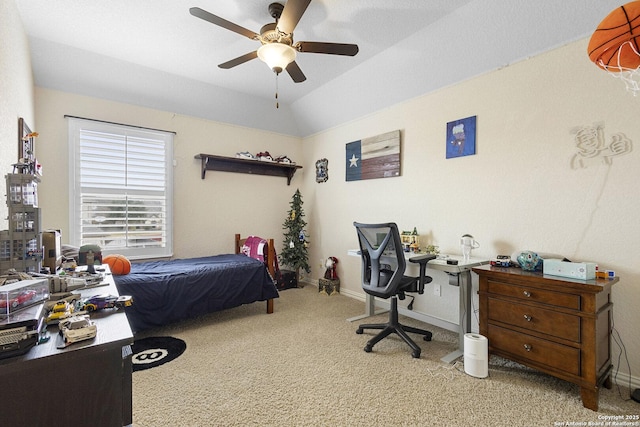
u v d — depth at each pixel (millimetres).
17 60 2035
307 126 4574
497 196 2520
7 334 805
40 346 850
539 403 1719
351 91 3539
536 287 1884
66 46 2709
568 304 1748
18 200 1341
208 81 3484
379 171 3551
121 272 2619
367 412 1637
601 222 1989
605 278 1816
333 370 2078
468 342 2043
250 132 4395
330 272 4180
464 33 2389
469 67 2617
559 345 1781
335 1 2129
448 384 1914
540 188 2268
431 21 2367
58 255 1860
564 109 2143
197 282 2781
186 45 2725
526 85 2330
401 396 1783
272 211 4633
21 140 2066
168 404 1690
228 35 2572
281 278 4273
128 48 2771
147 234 3541
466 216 2742
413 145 3201
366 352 2359
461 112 2766
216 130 4082
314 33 2518
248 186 4387
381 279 2471
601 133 1985
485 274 2133
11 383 789
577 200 2092
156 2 2156
